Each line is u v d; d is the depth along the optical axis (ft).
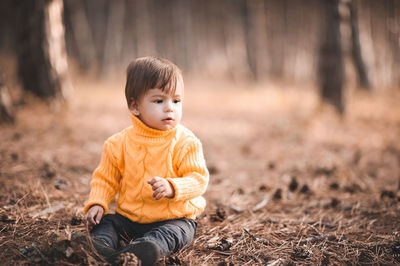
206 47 107.76
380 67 61.72
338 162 14.17
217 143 19.25
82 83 49.62
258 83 66.39
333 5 25.53
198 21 105.81
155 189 5.69
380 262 6.38
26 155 12.96
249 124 25.99
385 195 10.22
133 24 85.51
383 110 30.12
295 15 95.04
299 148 17.98
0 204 8.34
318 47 26.91
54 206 8.48
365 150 17.29
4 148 13.66
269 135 21.20
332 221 8.59
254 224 8.22
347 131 22.27
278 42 98.22
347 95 26.17
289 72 95.50
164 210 6.24
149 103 6.08
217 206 9.53
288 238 7.42
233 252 6.63
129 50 88.22
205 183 6.37
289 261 6.34
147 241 5.32
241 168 14.25
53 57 22.15
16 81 24.98
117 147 6.59
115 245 5.95
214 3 106.83
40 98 21.98
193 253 6.49
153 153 6.29
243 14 82.79
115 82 61.11
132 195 6.35
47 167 11.64
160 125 6.14
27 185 9.62
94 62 72.43
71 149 15.10
